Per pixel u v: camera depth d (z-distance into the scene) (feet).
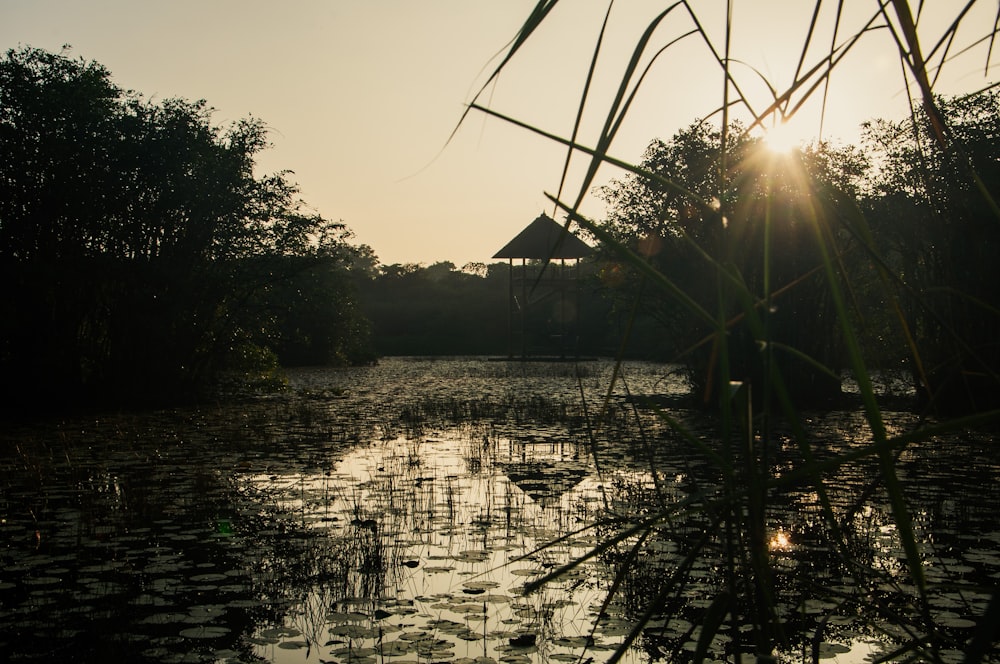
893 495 4.59
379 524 24.77
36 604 17.48
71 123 60.59
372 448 42.22
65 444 43.80
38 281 58.49
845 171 39.55
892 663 12.21
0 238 59.16
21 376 60.70
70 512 26.89
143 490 29.66
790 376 52.60
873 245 5.10
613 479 32.01
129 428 51.55
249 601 17.47
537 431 49.08
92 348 64.54
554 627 15.72
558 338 158.20
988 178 30.91
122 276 62.13
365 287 228.84
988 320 24.00
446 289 223.92
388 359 171.94
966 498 27.27
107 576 19.51
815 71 5.11
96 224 61.62
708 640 5.85
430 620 16.20
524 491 29.94
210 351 68.69
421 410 62.75
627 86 4.93
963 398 38.34
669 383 91.45
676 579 5.85
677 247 46.39
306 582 18.94
